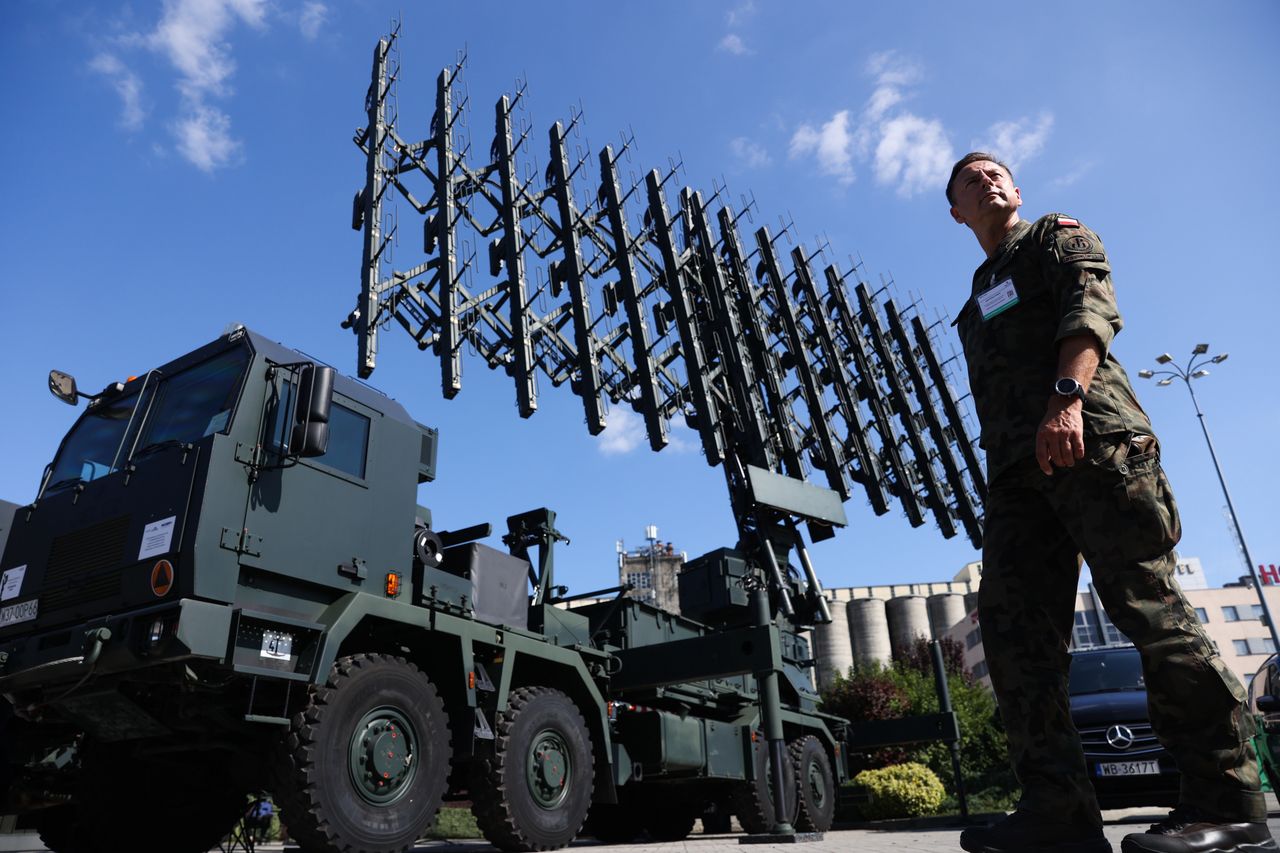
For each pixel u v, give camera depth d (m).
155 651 4.04
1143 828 5.52
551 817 5.82
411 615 5.30
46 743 5.33
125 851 5.49
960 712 22.33
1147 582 1.73
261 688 4.58
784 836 5.72
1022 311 2.01
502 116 11.34
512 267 10.66
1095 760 7.15
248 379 4.84
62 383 5.54
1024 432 1.92
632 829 9.45
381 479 5.48
